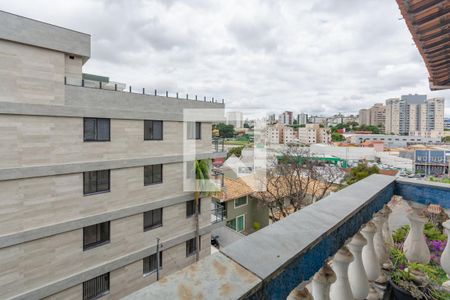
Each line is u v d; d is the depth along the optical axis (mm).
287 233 1028
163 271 13109
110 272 11117
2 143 8133
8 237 8289
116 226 11172
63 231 9500
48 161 9094
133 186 11656
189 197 13945
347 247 1472
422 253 2141
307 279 947
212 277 727
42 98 8867
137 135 11672
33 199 8844
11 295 8523
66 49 9367
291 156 23297
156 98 12297
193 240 14750
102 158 10508
